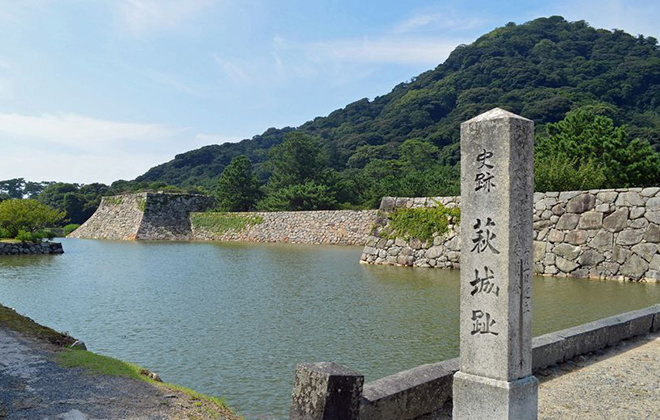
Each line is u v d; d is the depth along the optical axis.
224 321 11.29
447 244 20.73
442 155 63.78
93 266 23.53
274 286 16.50
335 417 4.23
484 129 4.44
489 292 4.38
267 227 42.62
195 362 8.25
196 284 17.17
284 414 6.13
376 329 10.42
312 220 39.28
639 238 15.85
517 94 74.75
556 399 5.90
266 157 105.94
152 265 23.78
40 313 12.34
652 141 50.78
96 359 6.41
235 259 26.28
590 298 13.22
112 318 11.70
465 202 4.57
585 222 17.02
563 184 22.75
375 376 7.49
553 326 10.34
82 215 73.75
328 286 16.36
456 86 87.00
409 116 85.19
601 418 5.36
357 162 73.38
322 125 108.12
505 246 4.29
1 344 6.85
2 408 4.66
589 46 89.50
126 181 84.75
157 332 10.31
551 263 17.58
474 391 4.41
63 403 4.82
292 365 8.07
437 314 11.85
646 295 13.41
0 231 34.06
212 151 107.31
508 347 4.27
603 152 28.52
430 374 5.55
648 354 7.78
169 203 53.28
